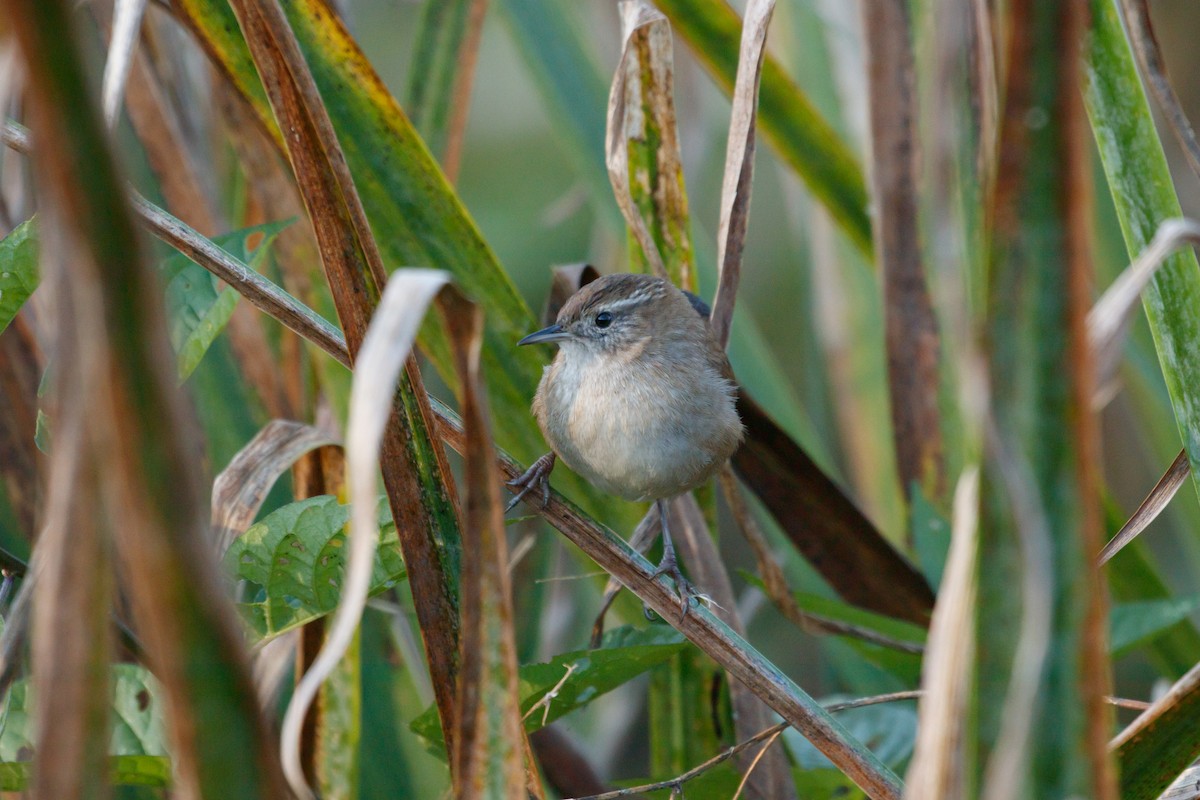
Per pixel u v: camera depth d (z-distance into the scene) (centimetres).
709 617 551
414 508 500
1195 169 562
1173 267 561
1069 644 328
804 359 1499
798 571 1002
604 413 738
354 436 331
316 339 522
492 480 385
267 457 621
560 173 1532
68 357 300
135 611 625
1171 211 572
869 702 595
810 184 924
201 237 514
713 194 1405
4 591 537
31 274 537
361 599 332
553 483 807
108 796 319
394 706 762
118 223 283
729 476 761
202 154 845
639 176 790
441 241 707
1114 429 1313
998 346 327
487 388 780
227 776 309
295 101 496
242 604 539
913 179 834
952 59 384
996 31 627
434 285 343
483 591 389
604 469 743
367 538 332
